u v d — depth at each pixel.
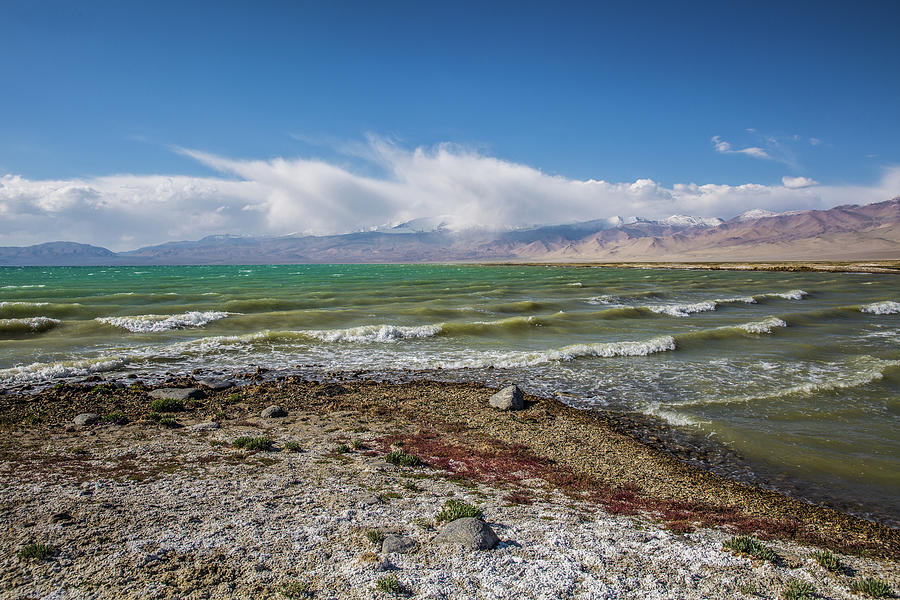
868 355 28.20
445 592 7.11
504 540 8.92
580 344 29.91
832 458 14.36
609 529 9.80
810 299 61.94
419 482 12.06
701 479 13.01
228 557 7.93
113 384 21.03
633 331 36.22
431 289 68.94
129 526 8.88
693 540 9.45
